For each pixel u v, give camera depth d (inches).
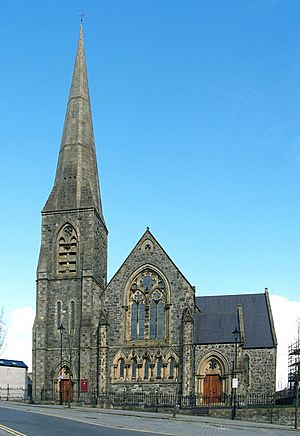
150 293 3208.7
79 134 3607.3
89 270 3284.9
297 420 2260.1
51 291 3326.8
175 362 3088.1
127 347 3152.1
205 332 3159.5
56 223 3415.4
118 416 2310.5
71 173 3508.9
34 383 3198.8
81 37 3816.4
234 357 3056.1
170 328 3129.9
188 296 3147.1
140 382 3090.6
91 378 3139.8
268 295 3356.3
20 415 1995.6
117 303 3230.8
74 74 3747.5
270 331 3161.9
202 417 2468.0
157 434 1566.2
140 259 3250.5
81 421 1878.7
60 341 3248.0
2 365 4220.0
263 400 2955.2
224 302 3393.2
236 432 1804.9
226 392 3021.7
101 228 3508.9
